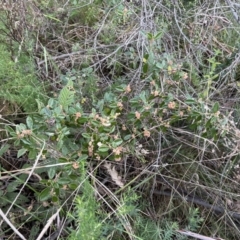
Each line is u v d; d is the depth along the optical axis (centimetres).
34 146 142
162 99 158
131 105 160
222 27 216
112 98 162
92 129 149
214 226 171
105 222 150
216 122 160
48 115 144
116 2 201
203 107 159
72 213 153
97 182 153
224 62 199
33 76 178
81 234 126
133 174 171
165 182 172
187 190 173
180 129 166
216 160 175
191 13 215
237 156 172
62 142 143
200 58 197
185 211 171
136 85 170
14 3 187
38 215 161
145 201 170
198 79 189
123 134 165
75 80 178
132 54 182
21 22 189
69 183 145
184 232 157
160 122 160
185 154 176
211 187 173
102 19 207
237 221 174
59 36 206
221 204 172
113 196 153
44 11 212
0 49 179
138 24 192
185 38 194
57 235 155
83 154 150
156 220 166
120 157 154
